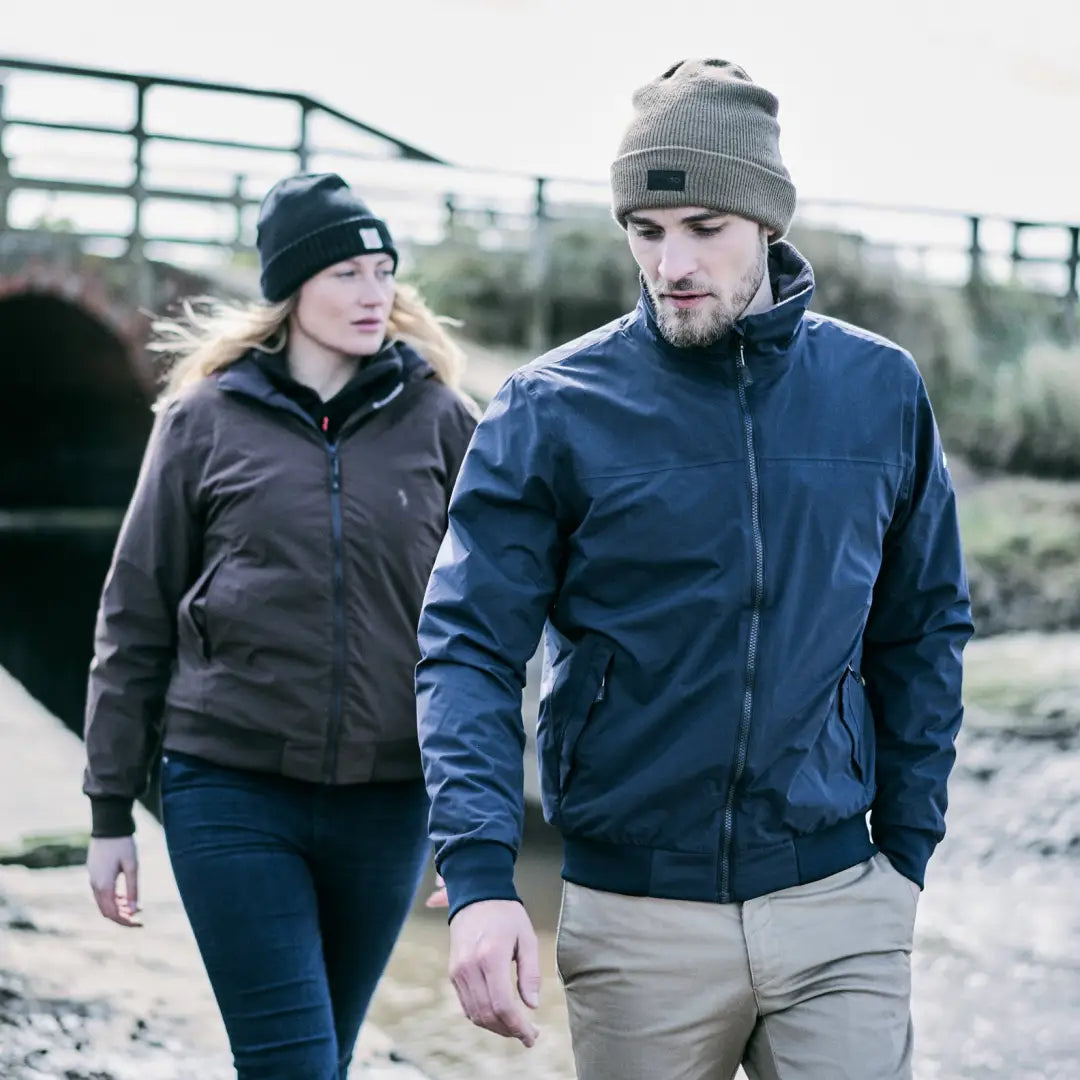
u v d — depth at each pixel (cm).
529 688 1157
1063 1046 639
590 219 2675
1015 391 2616
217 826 403
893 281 2728
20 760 858
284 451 418
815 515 307
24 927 631
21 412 3097
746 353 308
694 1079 311
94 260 2425
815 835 311
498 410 317
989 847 966
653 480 306
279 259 425
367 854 417
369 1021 662
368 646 414
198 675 414
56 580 2350
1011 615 2020
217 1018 558
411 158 2609
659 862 307
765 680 301
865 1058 303
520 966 278
